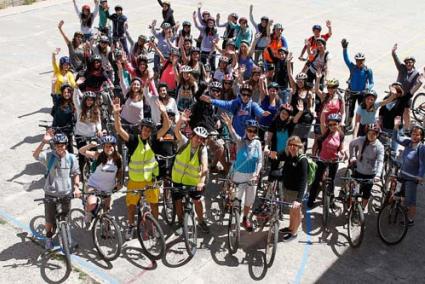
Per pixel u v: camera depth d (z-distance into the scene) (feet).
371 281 24.56
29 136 38.09
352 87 38.04
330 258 26.08
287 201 25.91
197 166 25.08
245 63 39.42
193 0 79.20
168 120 26.76
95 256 25.64
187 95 33.63
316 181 28.81
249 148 25.86
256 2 79.66
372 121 31.30
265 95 32.35
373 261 25.95
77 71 38.09
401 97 31.81
